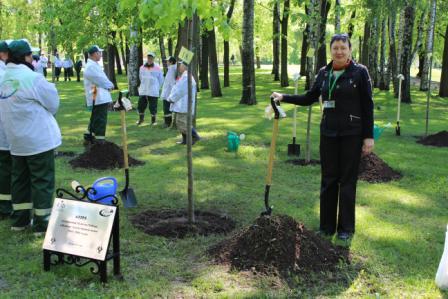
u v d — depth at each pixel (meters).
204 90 25.16
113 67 26.03
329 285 4.09
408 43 19.30
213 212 6.00
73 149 9.81
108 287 4.01
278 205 6.32
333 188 5.25
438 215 6.08
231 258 4.43
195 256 4.65
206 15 4.89
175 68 12.41
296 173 8.09
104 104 10.01
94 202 4.12
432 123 14.49
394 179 7.79
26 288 4.02
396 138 11.73
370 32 27.25
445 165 8.83
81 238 4.09
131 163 8.52
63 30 15.19
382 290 4.05
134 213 5.90
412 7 18.89
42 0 14.51
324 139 5.18
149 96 13.02
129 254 4.71
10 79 4.86
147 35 16.83
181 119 10.27
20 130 4.91
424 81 25.02
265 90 24.86
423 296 3.97
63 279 4.15
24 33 22.47
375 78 27.52
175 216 5.80
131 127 12.75
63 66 31.72
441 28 29.31
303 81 30.11
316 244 4.58
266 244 4.38
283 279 4.12
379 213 6.13
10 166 5.58
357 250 4.85
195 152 9.63
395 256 4.73
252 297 3.82
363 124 5.07
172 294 3.91
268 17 32.81
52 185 5.21
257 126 12.97
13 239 5.04
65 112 16.00
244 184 7.35
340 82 5.01
